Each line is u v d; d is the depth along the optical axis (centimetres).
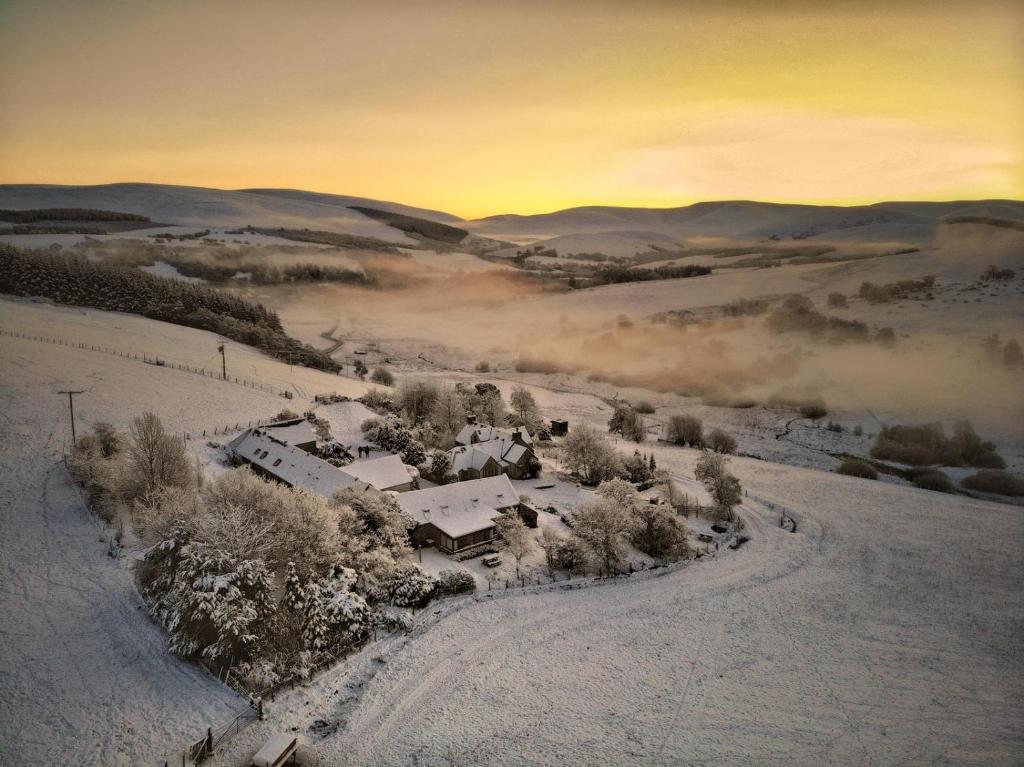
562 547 5856
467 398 11800
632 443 12056
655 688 4225
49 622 4156
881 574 6397
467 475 8138
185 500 4825
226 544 4175
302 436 8194
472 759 3459
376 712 3756
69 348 11369
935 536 7544
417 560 5838
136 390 9800
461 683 4103
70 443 7212
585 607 5241
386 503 5912
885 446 12331
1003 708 4222
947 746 3803
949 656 4881
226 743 3353
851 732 3897
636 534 6494
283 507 4862
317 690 3881
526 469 8744
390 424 9406
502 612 5031
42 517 5503
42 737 3294
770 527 7675
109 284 17750
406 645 4456
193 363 12519
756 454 12475
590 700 4047
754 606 5509
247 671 3819
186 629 3875
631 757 3553
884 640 5081
